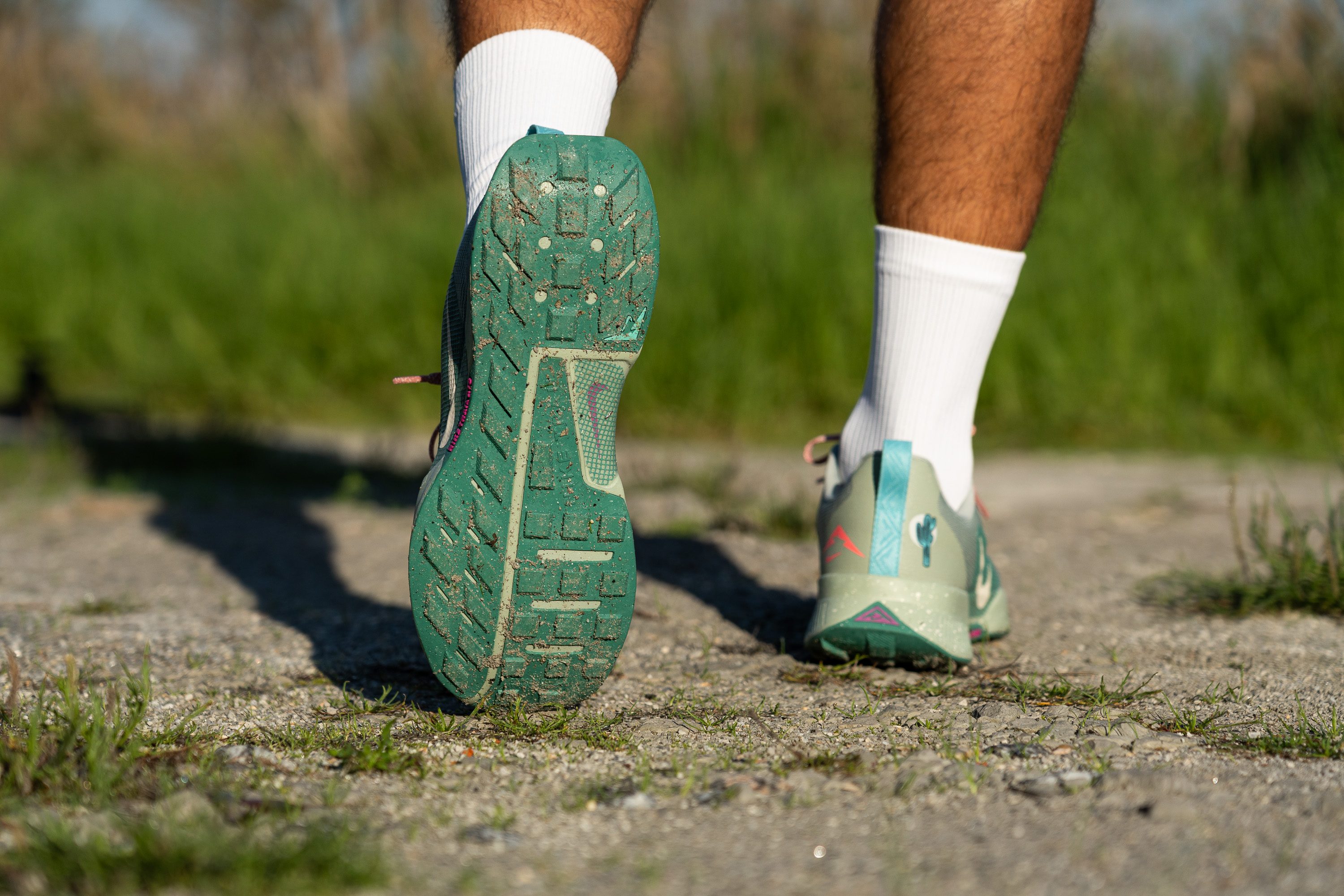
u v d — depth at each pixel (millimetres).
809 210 5363
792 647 1784
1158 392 4605
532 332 1238
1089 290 4773
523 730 1333
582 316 1242
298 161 7723
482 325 1235
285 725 1360
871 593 1542
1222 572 2307
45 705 1387
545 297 1234
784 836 1034
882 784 1165
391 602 2127
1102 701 1468
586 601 1293
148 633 1854
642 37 1547
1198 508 3096
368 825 1046
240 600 2143
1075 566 2414
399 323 5793
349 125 7586
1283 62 5320
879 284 1574
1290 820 1050
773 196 5523
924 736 1326
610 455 1286
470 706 1438
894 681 1581
